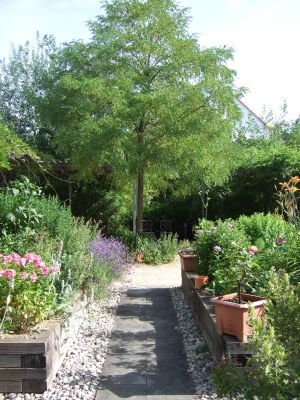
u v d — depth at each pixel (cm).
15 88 1689
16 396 350
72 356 440
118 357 441
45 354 353
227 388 238
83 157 1093
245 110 2348
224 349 366
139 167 1084
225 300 387
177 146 1093
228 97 1056
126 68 1123
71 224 682
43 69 1670
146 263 1095
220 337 379
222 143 1134
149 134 1124
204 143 1082
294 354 244
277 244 519
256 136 2150
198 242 615
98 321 571
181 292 750
